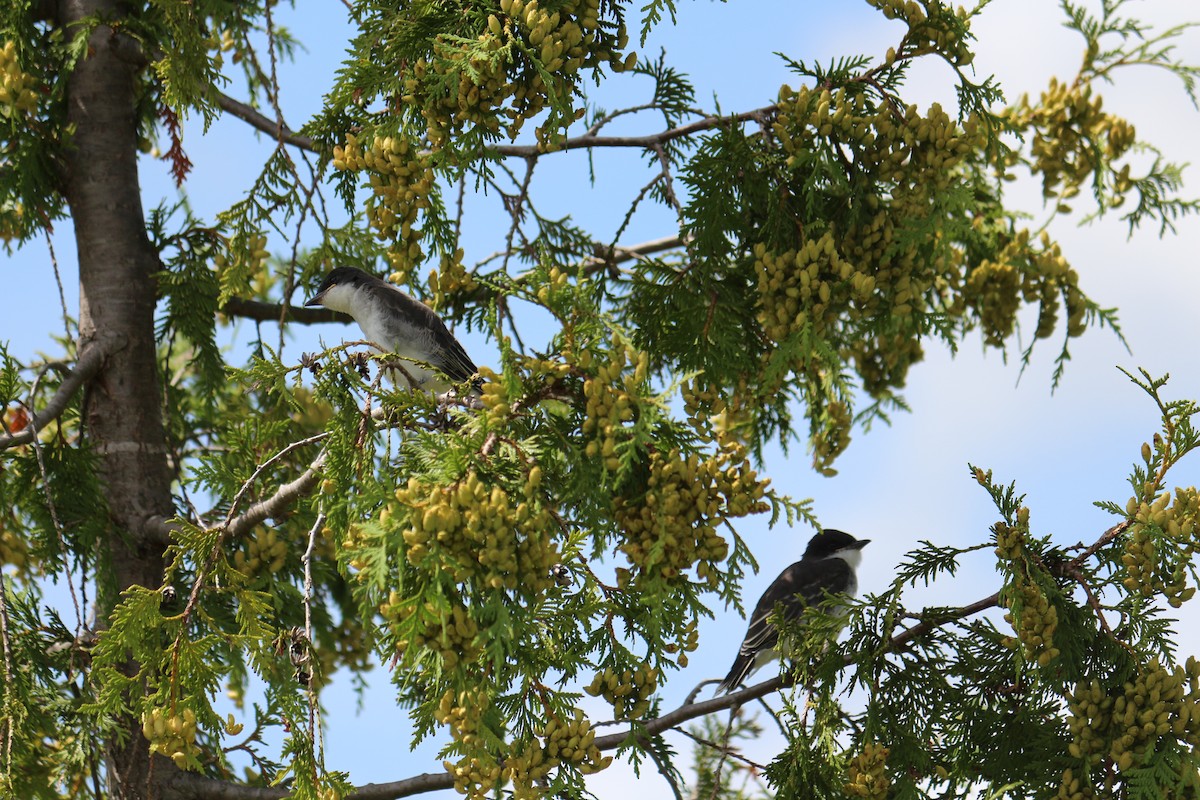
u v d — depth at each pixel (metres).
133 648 9.30
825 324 10.18
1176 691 9.07
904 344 15.10
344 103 10.06
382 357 8.73
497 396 7.67
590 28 9.48
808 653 10.43
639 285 10.93
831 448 12.98
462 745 7.31
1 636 11.29
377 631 7.81
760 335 11.05
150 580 12.77
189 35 11.98
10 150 12.98
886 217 10.80
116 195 13.79
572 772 7.54
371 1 10.40
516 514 6.95
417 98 9.34
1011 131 11.55
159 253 14.08
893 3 10.84
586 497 7.95
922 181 10.77
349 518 8.26
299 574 12.77
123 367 13.34
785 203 10.76
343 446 8.58
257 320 14.84
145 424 13.34
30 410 11.21
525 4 8.90
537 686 7.70
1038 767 9.59
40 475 11.98
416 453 7.92
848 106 10.42
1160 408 9.35
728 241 10.91
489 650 6.97
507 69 9.17
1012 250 15.23
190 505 12.60
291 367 8.62
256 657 9.58
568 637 8.09
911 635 10.28
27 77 12.56
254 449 11.73
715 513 7.87
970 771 9.93
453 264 10.01
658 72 11.81
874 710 10.10
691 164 10.71
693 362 10.62
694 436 8.15
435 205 9.87
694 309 10.73
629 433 7.84
